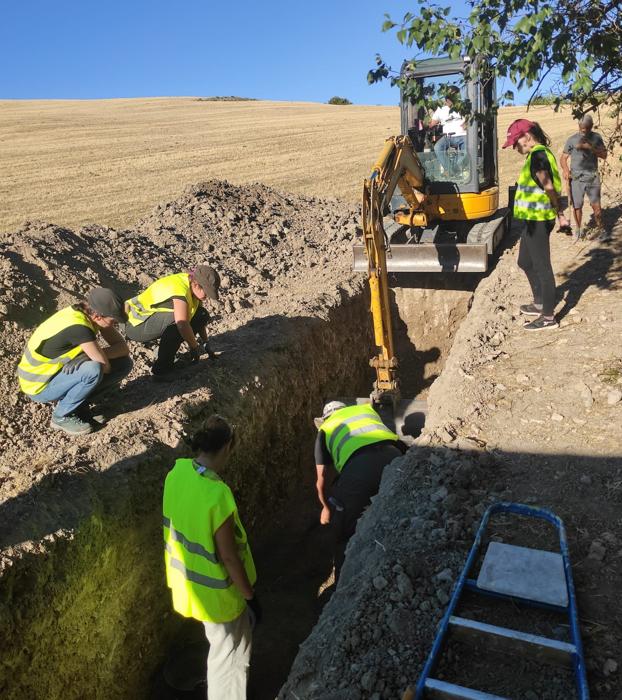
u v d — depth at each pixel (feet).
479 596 11.23
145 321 20.57
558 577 10.89
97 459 17.11
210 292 20.15
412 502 14.02
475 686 9.68
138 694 15.83
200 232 37.24
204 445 11.89
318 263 36.14
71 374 17.61
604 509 13.07
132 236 33.60
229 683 12.78
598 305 22.91
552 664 9.87
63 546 14.42
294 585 19.31
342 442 16.20
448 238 31.71
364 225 21.47
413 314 32.81
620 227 30.68
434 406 19.53
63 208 55.21
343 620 11.39
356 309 31.04
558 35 12.26
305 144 94.22
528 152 20.34
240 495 20.38
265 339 24.88
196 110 144.15
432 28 13.19
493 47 13.15
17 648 12.90
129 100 167.02
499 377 19.03
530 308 23.24
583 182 29.81
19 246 27.02
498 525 12.88
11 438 18.61
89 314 17.92
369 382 31.30
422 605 11.28
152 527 16.80
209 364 22.49
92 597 14.82
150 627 16.47
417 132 29.22
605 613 10.69
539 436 15.90
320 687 10.23
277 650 16.97
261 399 22.04
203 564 11.69
